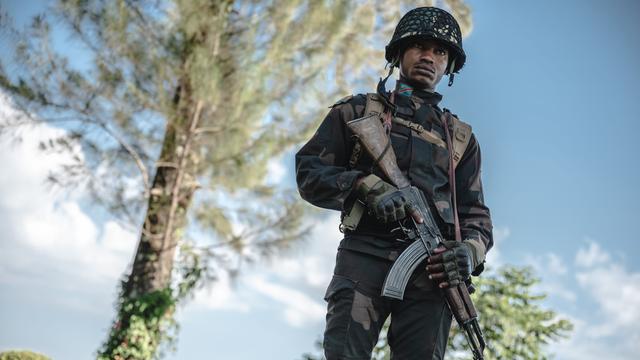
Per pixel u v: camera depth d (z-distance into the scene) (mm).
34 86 10484
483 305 12867
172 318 11234
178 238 11500
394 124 2568
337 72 12273
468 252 2453
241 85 10602
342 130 2590
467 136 2656
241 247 11219
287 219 11242
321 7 11070
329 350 2373
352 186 2420
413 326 2432
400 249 2439
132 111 10875
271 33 11062
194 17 10453
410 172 2510
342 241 2521
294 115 11633
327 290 2486
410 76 2631
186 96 11055
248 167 11039
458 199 2664
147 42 10602
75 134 10664
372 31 12133
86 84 10578
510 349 12789
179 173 11359
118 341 10836
